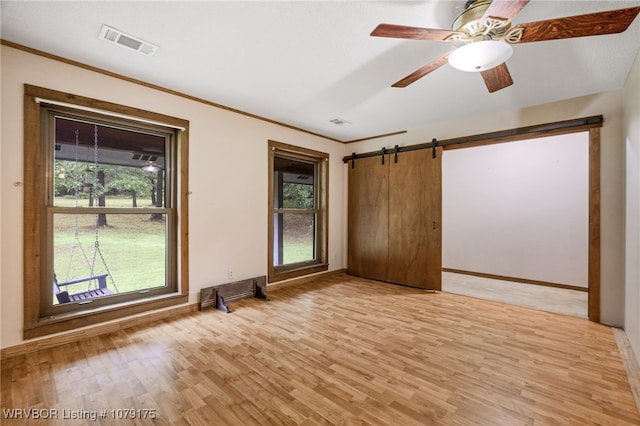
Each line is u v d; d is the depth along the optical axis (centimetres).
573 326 305
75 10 190
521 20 198
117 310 286
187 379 205
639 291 230
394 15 193
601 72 272
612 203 309
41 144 253
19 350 234
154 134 324
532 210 494
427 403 182
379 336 278
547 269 478
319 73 277
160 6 186
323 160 520
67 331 258
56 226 263
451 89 312
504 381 205
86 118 277
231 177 376
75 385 197
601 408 177
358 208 532
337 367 222
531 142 497
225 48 235
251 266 400
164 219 332
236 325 302
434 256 441
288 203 477
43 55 242
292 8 187
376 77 286
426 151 448
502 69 213
